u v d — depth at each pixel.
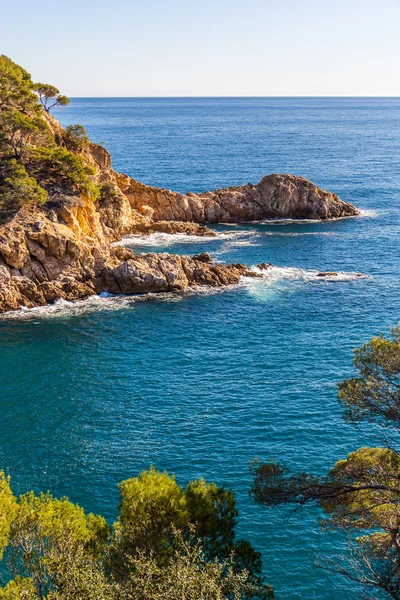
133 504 22.34
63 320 66.50
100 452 41.62
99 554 21.95
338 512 22.69
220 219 116.25
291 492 22.69
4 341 60.72
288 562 31.70
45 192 81.06
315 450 41.56
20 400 49.03
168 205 113.12
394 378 22.39
